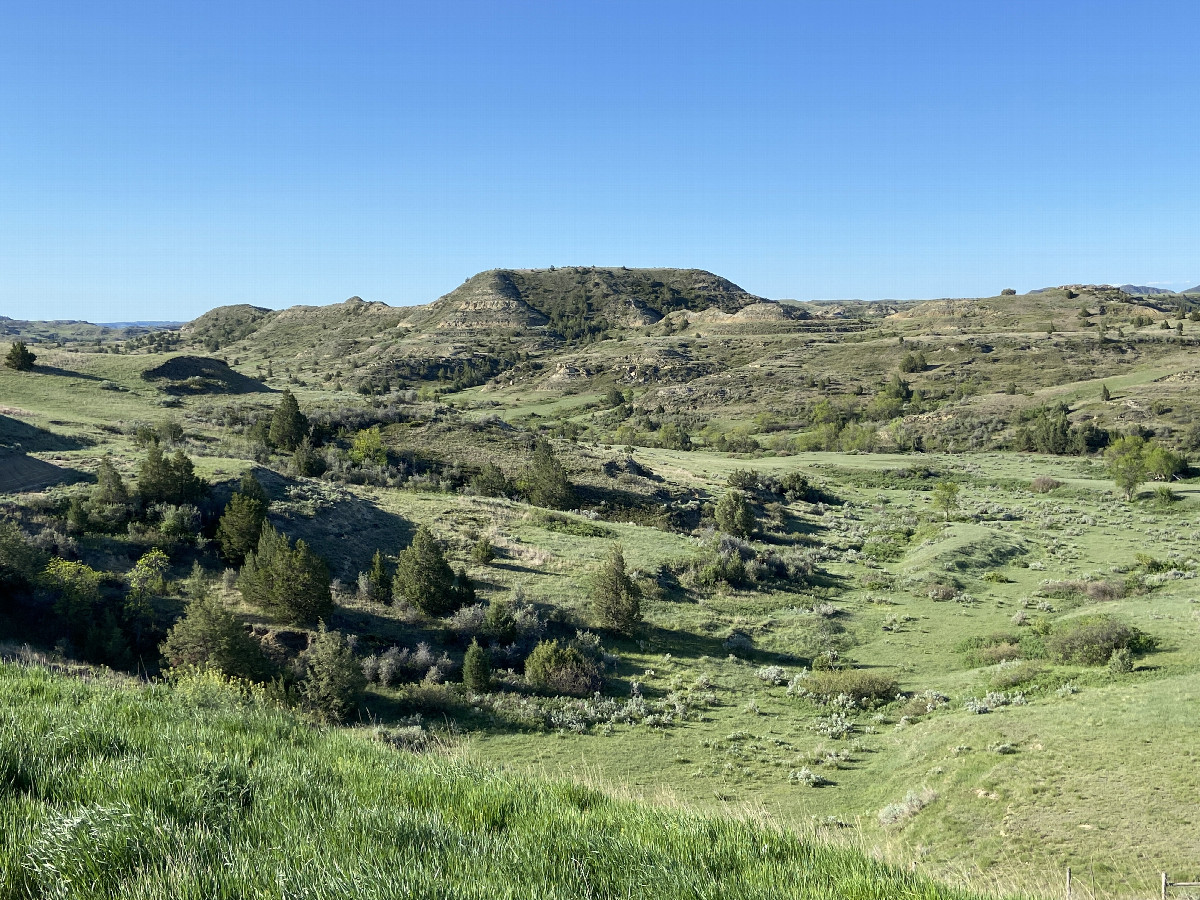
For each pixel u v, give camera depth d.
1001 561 57.19
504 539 50.44
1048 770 21.50
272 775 5.41
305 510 46.38
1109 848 17.33
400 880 3.81
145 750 5.77
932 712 30.80
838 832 6.22
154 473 41.97
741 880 4.52
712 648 39.94
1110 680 29.25
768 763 27.06
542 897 3.90
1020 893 5.61
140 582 32.59
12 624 29.27
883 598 49.09
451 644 35.75
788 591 49.62
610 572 40.19
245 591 34.09
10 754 5.19
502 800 5.52
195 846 4.16
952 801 21.16
